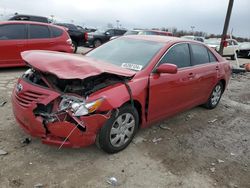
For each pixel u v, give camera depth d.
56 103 3.57
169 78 4.72
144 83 4.25
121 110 3.92
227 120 6.12
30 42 9.32
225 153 4.54
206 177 3.79
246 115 6.62
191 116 6.08
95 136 3.72
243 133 5.46
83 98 3.54
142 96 4.22
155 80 4.43
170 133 5.03
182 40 5.42
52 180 3.38
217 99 6.78
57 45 10.00
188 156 4.29
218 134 5.28
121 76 3.87
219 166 4.11
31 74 4.06
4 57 8.89
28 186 3.24
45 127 3.55
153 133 4.92
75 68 3.57
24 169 3.53
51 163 3.71
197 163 4.11
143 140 4.59
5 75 8.55
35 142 4.15
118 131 3.98
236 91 9.23
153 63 4.54
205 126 5.61
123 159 3.97
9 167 3.54
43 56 3.86
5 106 5.58
